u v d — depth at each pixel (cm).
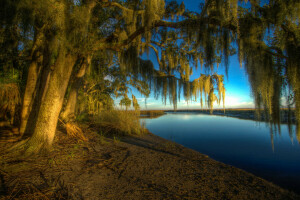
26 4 227
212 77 496
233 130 988
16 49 395
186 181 263
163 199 204
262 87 232
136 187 234
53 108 344
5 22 236
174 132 909
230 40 281
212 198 213
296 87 199
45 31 337
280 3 199
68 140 464
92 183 237
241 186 253
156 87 520
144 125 863
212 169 328
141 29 326
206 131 949
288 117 228
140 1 376
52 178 237
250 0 234
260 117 246
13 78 563
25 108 447
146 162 349
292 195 228
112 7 491
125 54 436
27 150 316
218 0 228
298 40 194
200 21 274
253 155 455
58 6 257
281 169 343
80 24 282
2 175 226
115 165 320
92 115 1033
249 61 240
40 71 480
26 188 200
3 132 470
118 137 637
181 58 524
